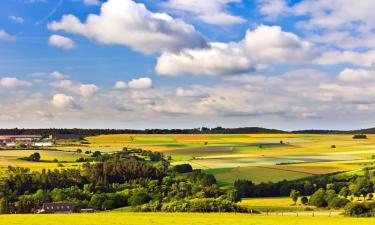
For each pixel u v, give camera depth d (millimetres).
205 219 83312
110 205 152375
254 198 169750
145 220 81062
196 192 167125
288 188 175250
